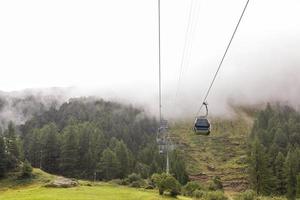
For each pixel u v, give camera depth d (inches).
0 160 5556.1
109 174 6820.9
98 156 7460.6
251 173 6924.2
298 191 5841.5
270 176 6717.5
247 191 5826.8
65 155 6953.7
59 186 4648.1
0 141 5767.7
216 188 6437.0
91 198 3417.8
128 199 3523.6
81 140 7485.2
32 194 3779.5
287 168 6540.4
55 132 7386.8
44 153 7185.0
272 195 6530.5
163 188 4067.4
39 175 5615.2
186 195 4830.2
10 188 5177.2
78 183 5039.4
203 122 1136.2
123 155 7253.9
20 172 5565.9
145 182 5871.1
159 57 1158.3
